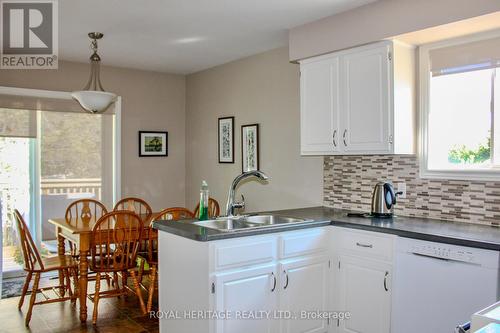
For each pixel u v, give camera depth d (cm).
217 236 244
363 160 359
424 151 319
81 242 351
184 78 577
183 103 577
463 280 236
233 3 307
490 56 283
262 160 454
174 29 369
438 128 315
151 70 543
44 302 356
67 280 405
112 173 523
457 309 239
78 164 502
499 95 284
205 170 541
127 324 347
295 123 416
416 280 258
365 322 287
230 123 496
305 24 354
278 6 313
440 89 313
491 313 120
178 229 263
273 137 441
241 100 482
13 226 473
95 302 351
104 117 516
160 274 292
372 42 308
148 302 371
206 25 358
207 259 242
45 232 487
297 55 362
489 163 290
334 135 337
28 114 467
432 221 302
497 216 280
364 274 287
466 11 256
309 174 405
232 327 253
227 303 250
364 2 304
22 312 372
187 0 301
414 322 259
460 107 303
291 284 283
